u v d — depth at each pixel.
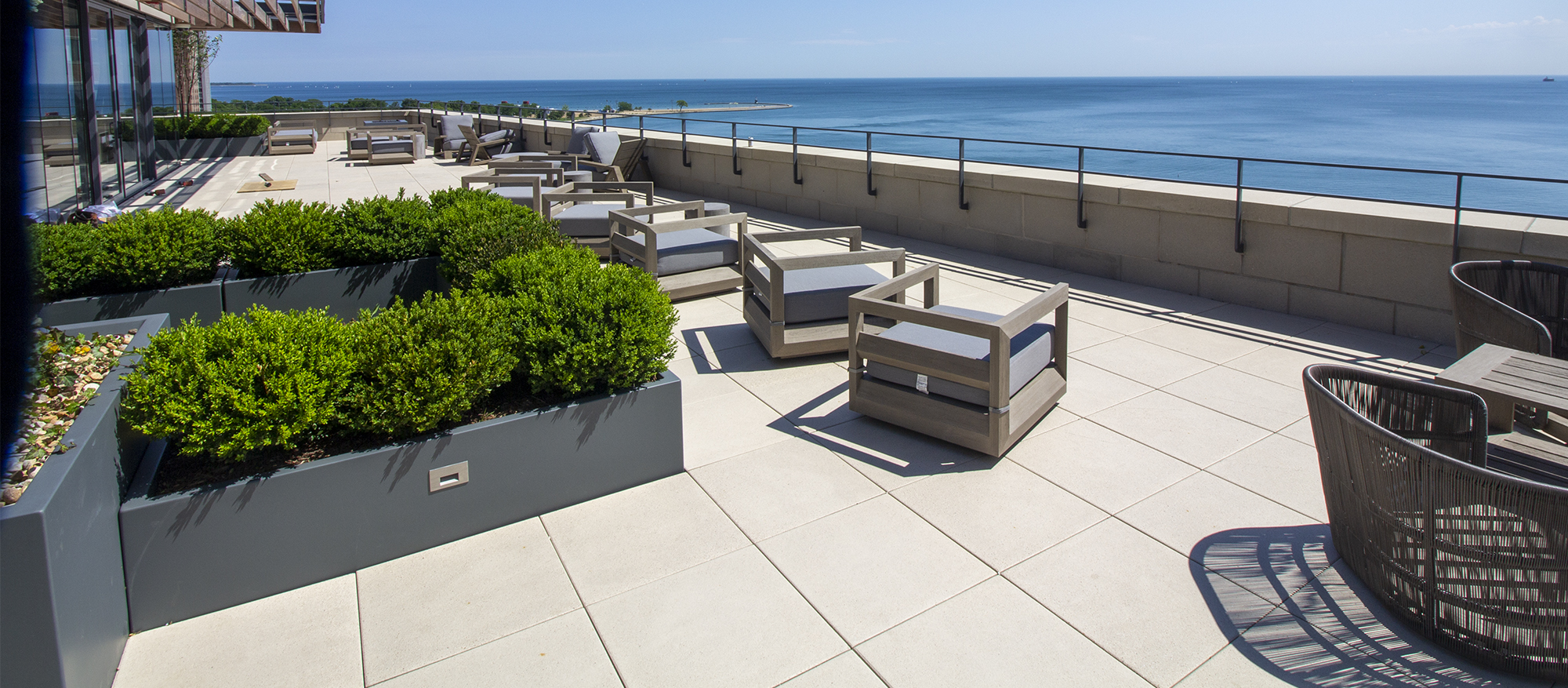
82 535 2.42
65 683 2.25
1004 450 3.96
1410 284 5.75
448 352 3.27
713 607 2.92
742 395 4.84
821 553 3.23
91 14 11.47
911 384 4.24
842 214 10.45
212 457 2.95
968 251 8.81
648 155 14.05
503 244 5.87
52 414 2.72
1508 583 2.44
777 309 5.15
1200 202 6.73
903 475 3.86
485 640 2.77
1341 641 2.68
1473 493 2.45
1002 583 3.03
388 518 3.16
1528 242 5.16
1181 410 4.57
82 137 10.95
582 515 3.53
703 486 3.77
